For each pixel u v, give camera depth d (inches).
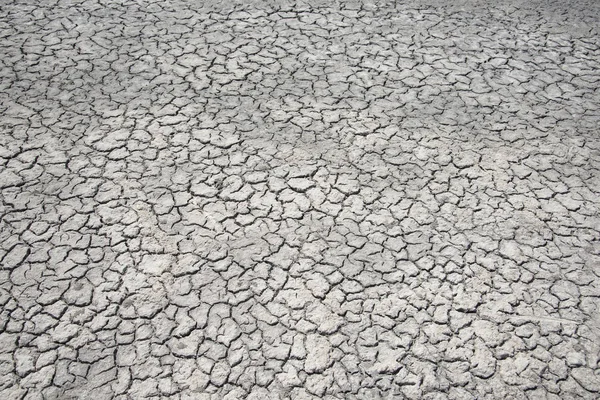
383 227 115.0
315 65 161.9
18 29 168.6
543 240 114.2
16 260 103.1
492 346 94.2
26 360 87.8
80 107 140.1
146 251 106.7
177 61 159.5
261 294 100.3
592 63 171.3
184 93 147.5
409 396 86.7
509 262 109.1
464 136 139.6
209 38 171.0
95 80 149.6
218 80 153.2
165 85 149.9
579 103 153.6
